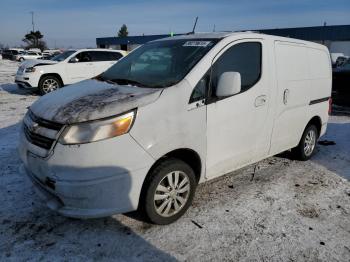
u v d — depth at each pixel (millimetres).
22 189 4039
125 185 2938
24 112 8906
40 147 2957
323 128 5719
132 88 3373
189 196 3521
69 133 2805
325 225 3553
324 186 4523
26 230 3240
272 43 4305
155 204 3250
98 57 13289
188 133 3303
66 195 2830
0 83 16359
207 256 2988
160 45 4191
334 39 30891
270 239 3262
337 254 3090
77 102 3078
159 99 3109
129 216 3545
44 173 2941
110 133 2826
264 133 4266
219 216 3619
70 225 3346
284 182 4582
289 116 4684
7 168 4664
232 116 3729
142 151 2971
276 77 4297
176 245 3115
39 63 12383
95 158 2793
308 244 3213
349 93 10125
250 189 4312
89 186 2809
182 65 3564
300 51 4820
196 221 3508
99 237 3178
